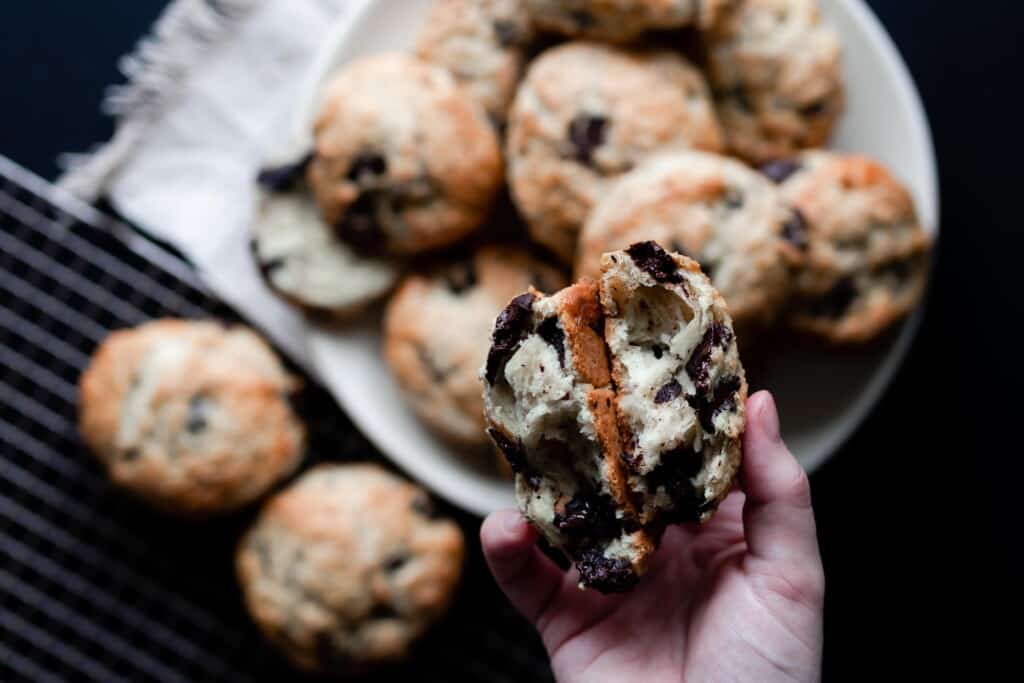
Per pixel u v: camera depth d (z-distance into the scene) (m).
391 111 0.59
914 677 0.61
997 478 0.60
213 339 0.62
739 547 0.50
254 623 0.62
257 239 0.60
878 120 0.59
